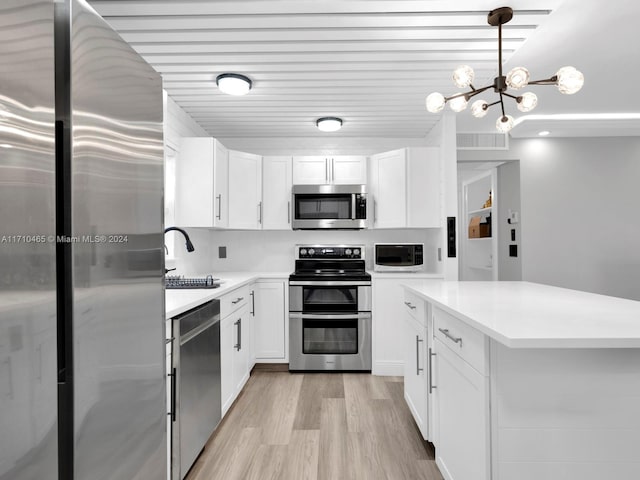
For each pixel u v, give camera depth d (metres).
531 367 1.15
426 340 1.90
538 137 4.15
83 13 0.78
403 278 3.21
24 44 0.63
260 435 2.15
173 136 2.91
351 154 3.91
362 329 3.23
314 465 1.85
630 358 1.13
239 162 3.38
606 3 1.86
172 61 2.30
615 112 3.62
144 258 1.03
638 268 4.16
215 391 2.04
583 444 1.14
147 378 1.04
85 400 0.78
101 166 0.84
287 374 3.23
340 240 3.87
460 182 6.26
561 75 1.61
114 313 0.89
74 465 0.75
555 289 2.01
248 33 2.00
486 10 1.82
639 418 1.13
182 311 1.61
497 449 1.16
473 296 1.75
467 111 3.43
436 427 1.77
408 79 2.59
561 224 4.18
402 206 3.34
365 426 2.25
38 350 0.66
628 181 4.18
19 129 0.62
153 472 1.08
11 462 0.61
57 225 0.74
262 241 3.90
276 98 2.90
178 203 2.99
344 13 1.84
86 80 0.79
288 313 3.32
